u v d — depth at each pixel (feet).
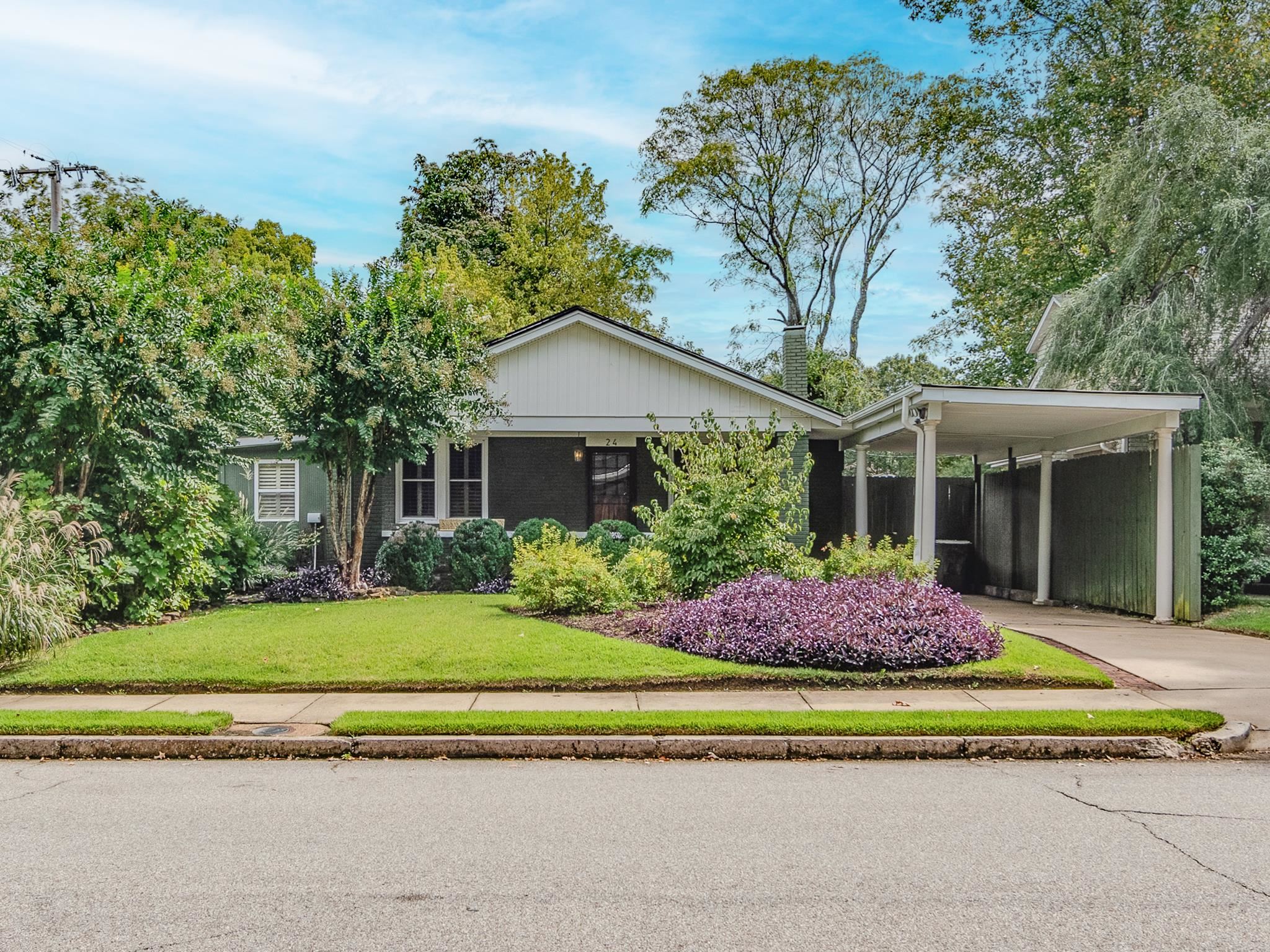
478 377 49.98
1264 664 31.12
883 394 100.73
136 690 27.99
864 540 41.83
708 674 28.07
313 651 30.86
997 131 89.35
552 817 17.46
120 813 17.78
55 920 12.77
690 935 12.29
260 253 113.70
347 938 12.22
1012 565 62.59
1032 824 16.90
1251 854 15.31
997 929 12.44
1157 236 51.75
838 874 14.43
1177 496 43.37
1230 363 50.47
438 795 19.01
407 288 49.34
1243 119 52.65
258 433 46.16
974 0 84.79
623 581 40.75
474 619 37.68
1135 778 20.18
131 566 38.09
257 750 22.45
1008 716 23.85
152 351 37.68
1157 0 71.15
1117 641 35.99
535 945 12.00
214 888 13.94
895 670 28.76
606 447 59.41
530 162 121.39
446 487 58.70
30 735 22.97
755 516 38.78
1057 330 55.72
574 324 57.72
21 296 36.94
